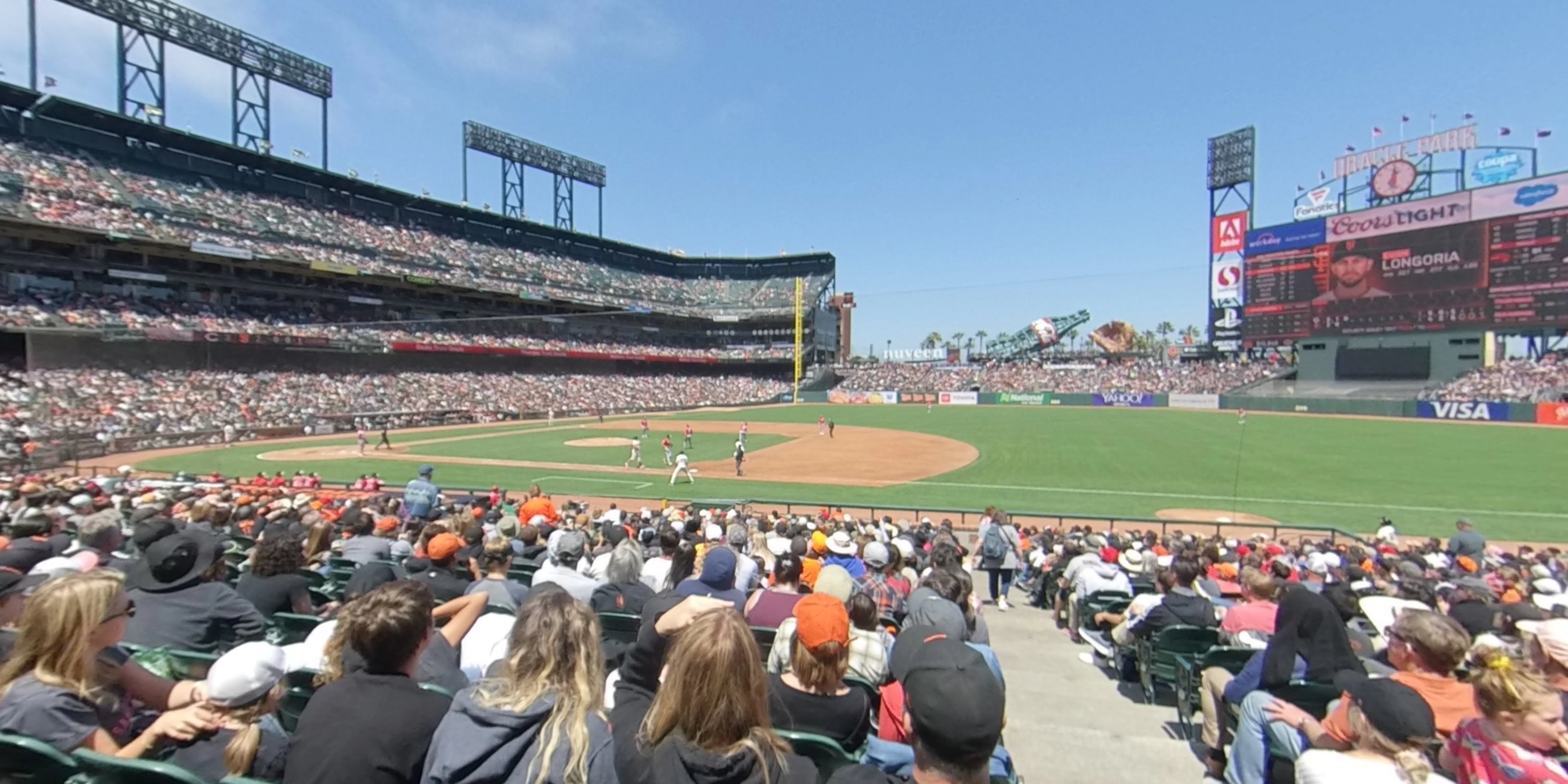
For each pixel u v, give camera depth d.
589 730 2.83
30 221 43.94
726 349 104.31
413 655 3.34
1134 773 5.52
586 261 98.62
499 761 2.70
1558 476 29.81
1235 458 36.06
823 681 3.86
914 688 2.62
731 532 11.01
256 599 6.15
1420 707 3.52
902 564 9.27
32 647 3.39
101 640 3.52
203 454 38.59
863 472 33.19
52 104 50.69
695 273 114.94
